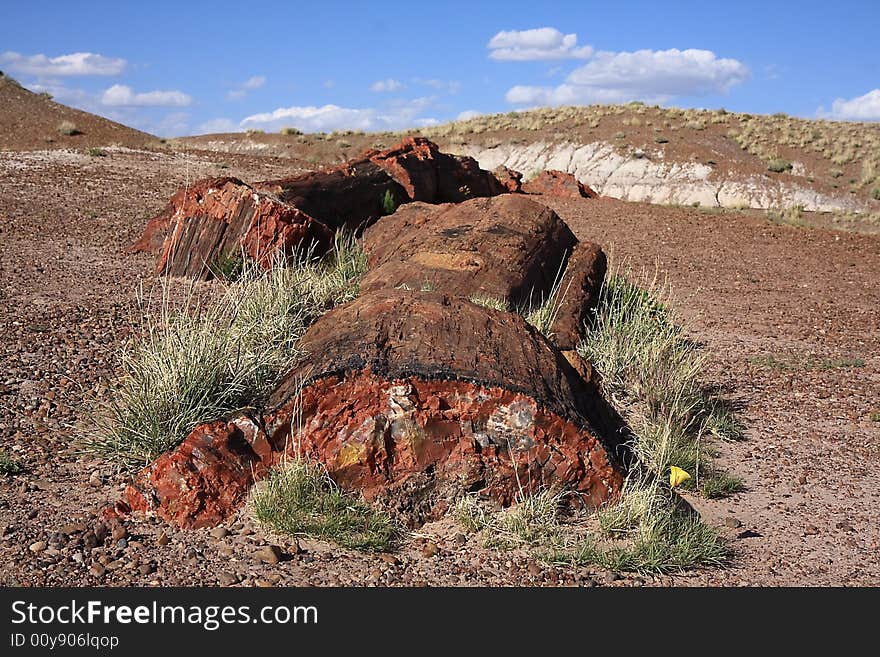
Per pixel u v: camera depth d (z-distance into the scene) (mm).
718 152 42062
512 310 7355
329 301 7414
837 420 7297
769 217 21859
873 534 5078
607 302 8695
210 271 10414
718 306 12227
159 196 17234
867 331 11141
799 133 44469
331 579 4078
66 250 12047
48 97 38938
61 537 4262
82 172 18984
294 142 46156
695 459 5828
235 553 4254
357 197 12883
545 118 49281
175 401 5215
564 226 9469
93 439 5445
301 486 4578
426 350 4918
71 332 7957
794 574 4488
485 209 9258
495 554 4402
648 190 39844
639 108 49156
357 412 4734
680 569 4461
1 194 15891
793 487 5773
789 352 9695
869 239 18844
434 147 17812
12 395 6289
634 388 6836
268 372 5582
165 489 4570
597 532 4648
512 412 4750
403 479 4688
